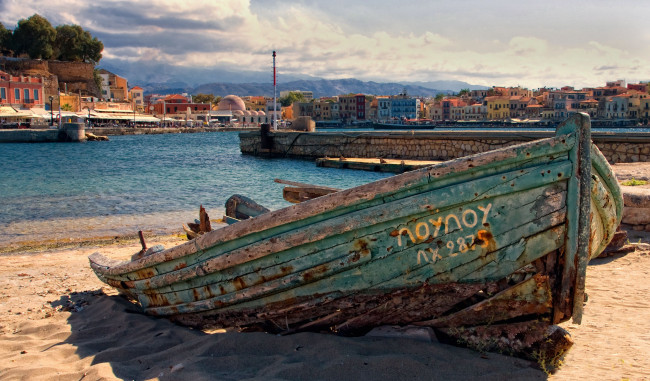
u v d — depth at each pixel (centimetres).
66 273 935
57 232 1475
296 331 519
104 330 586
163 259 555
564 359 439
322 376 418
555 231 436
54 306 709
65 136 8075
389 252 457
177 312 581
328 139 4450
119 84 14975
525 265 443
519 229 440
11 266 1020
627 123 13638
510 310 453
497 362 433
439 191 439
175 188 2611
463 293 458
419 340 471
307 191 998
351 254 461
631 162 2655
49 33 12038
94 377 445
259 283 497
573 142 425
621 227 974
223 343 494
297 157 4803
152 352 516
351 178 3072
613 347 455
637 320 515
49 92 10712
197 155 5362
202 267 520
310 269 472
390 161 3541
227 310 536
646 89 15825
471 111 17400
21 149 6488
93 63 13275
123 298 714
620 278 671
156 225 1577
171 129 12006
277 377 419
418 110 18675
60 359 513
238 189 2547
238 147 6838
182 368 448
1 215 1788
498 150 434
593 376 402
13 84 9544
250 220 485
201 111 15425
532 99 16125
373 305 478
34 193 2420
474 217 443
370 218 447
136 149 6488
